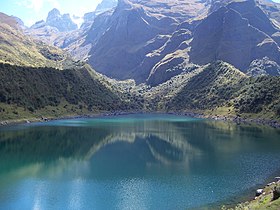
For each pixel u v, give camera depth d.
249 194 91.88
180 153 151.75
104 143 180.50
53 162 135.12
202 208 82.00
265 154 146.75
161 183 103.88
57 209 82.19
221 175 112.69
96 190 97.00
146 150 160.62
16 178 110.44
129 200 88.56
